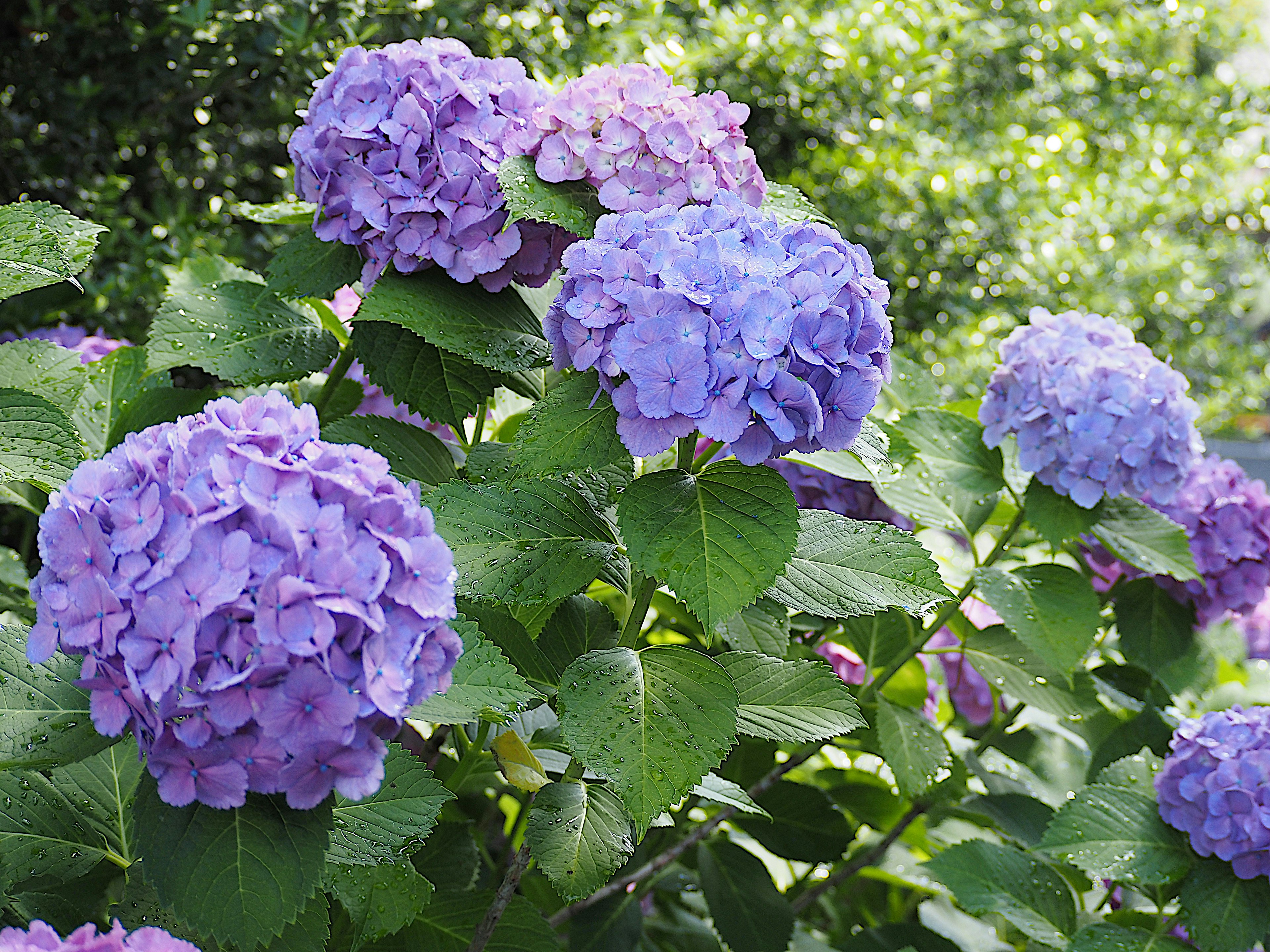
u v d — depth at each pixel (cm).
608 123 171
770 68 384
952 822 302
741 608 136
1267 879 198
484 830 245
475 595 151
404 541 118
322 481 118
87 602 114
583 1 324
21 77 309
